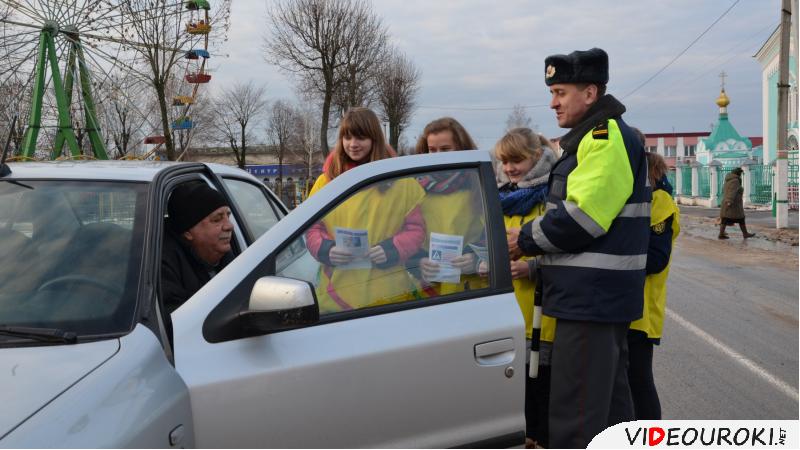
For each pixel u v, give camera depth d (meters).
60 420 1.72
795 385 5.25
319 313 2.33
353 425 2.25
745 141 47.94
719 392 5.08
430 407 2.35
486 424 2.45
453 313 2.46
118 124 19.55
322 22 30.11
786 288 9.78
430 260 2.52
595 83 2.99
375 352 2.29
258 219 4.13
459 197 2.61
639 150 2.90
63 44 13.70
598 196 2.70
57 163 3.08
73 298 2.26
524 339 2.51
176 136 25.70
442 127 3.96
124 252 2.41
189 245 3.04
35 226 2.54
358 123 3.77
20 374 1.90
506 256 2.60
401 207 2.53
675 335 6.90
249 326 2.16
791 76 29.58
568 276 2.82
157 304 2.28
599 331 2.80
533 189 3.40
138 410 1.85
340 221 2.44
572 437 2.82
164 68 17.41
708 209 32.03
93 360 1.97
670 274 11.19
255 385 2.13
